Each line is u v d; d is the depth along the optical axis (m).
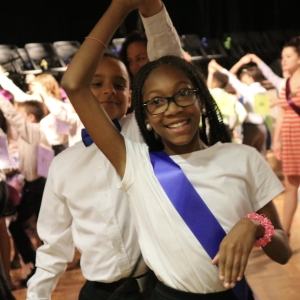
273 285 3.11
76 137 4.21
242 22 7.43
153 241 1.33
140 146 1.36
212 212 1.29
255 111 5.07
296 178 3.96
